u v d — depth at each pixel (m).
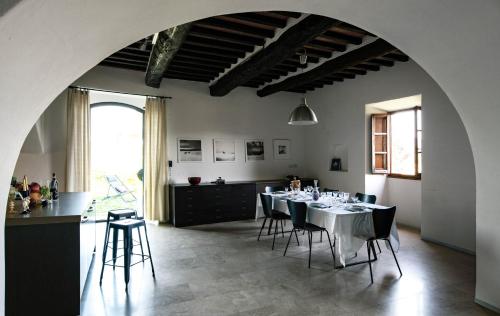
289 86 6.24
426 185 4.92
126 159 8.69
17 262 2.41
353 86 6.34
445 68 2.56
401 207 6.11
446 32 2.26
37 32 1.06
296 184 5.29
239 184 6.50
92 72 5.67
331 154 7.01
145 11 1.48
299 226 3.96
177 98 6.46
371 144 6.18
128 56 5.21
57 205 3.01
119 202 8.57
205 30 4.04
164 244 4.73
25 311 2.44
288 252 4.30
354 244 3.51
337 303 2.82
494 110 2.45
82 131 5.51
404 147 6.11
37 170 5.27
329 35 4.26
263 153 7.37
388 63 5.42
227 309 2.72
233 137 7.04
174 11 1.61
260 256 4.13
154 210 6.13
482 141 2.67
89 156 5.57
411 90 5.16
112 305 2.80
